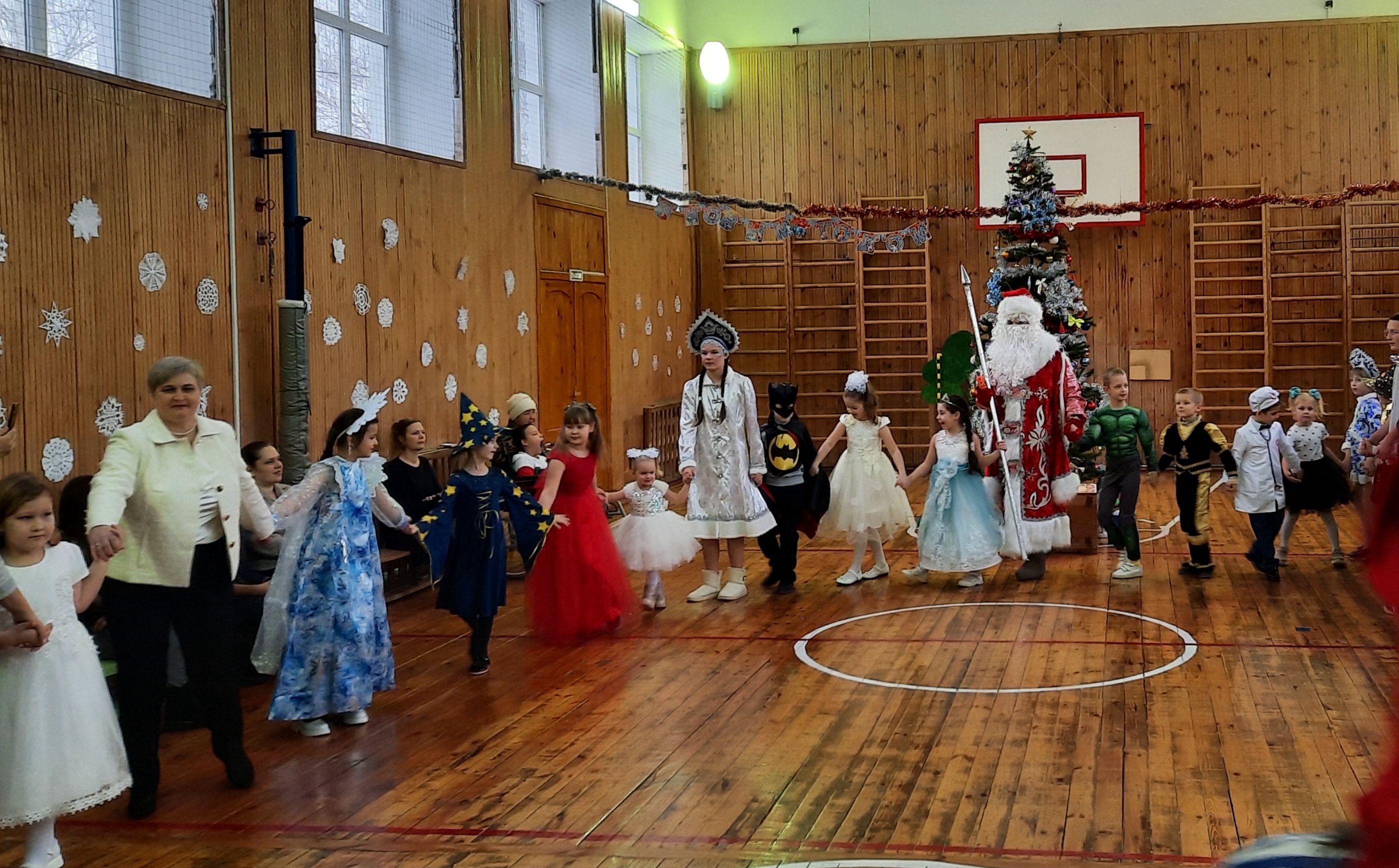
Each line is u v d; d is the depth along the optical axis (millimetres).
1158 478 8055
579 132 11797
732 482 7484
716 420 7480
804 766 4441
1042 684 5492
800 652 6211
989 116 14273
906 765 4422
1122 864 3469
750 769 4426
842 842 3699
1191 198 13812
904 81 14430
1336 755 4410
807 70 14609
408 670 6043
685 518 7758
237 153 6859
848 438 7992
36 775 3496
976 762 4441
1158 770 4285
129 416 6035
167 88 6344
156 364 4086
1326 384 13695
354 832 3906
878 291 14617
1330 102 13578
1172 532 10070
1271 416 7750
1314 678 5465
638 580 8352
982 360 8055
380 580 5207
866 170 14547
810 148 14648
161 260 6273
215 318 6676
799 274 14812
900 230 14445
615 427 12422
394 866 3611
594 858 3631
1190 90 13859
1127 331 14117
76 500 5141
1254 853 1678
